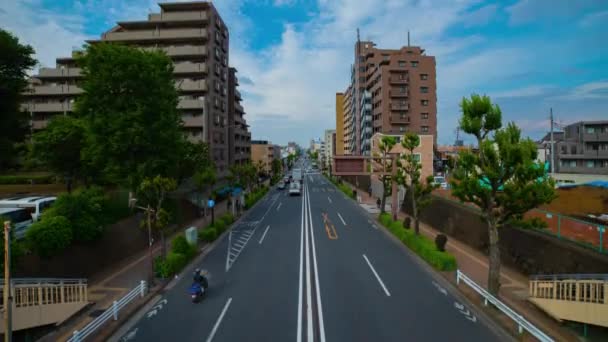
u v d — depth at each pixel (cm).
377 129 6100
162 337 995
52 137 2512
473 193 1161
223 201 4162
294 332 1009
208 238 2169
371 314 1127
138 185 1997
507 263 1611
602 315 948
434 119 5762
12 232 1096
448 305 1202
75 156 2606
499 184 1149
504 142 1092
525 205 1083
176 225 2598
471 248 1975
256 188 4972
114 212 2069
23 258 1261
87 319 1122
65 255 1434
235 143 5469
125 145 1925
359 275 1525
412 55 5778
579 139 4166
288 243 2158
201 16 3978
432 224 2656
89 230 1554
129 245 1900
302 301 1238
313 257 1828
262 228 2658
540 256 1402
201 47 3847
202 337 988
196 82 3825
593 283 982
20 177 3531
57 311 1079
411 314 1127
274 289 1360
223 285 1413
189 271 1617
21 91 2239
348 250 1975
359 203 4059
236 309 1177
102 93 1988
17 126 2277
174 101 2338
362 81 7431
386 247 2048
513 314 983
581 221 1301
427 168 4016
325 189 6088
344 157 2514
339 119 11431
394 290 1343
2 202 1986
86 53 2034
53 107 3981
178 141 2234
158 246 2122
